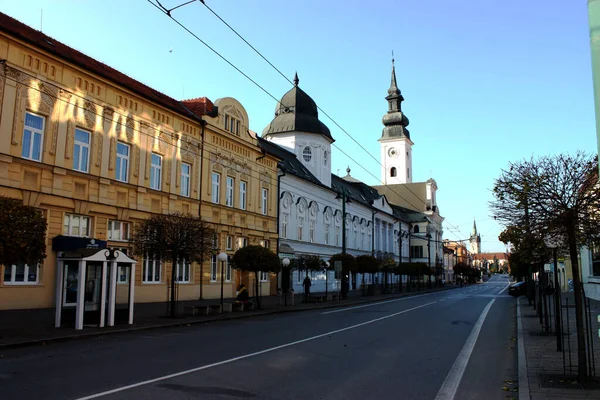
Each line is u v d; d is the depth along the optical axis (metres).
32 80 19.44
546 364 10.37
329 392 7.85
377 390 8.09
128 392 7.39
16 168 18.72
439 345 13.48
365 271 42.12
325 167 51.53
